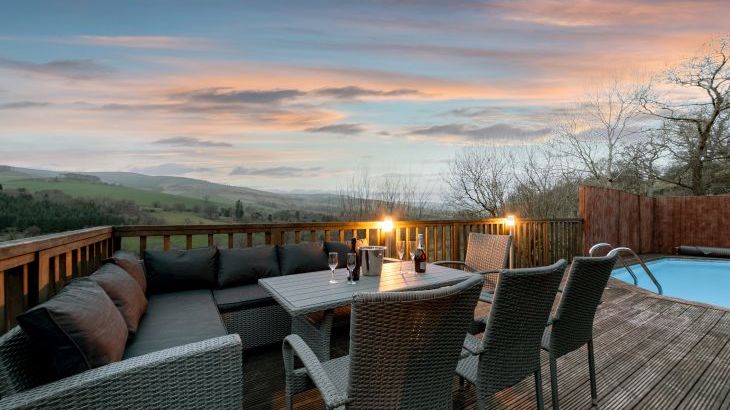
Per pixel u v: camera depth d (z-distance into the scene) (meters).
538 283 1.66
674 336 3.35
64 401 1.14
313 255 3.88
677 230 9.20
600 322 3.74
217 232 3.88
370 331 1.19
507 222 6.03
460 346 1.42
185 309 2.74
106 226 3.45
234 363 1.46
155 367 1.30
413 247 3.35
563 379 2.55
